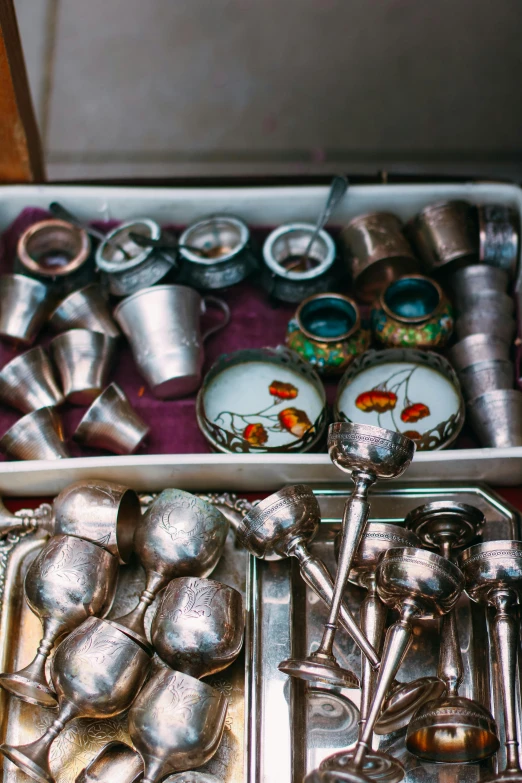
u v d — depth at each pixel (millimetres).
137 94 2730
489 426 1531
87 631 1246
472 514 1371
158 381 1589
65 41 2764
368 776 1141
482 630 1383
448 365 1568
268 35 2779
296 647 1368
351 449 1287
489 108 2674
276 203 1770
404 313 1681
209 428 1503
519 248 1698
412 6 2777
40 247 1745
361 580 1351
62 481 1482
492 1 2760
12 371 1572
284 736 1280
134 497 1452
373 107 2699
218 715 1211
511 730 1208
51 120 2697
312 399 1574
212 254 1757
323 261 1692
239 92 2732
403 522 1469
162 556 1343
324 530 1475
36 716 1325
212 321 1740
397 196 1760
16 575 1434
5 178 1771
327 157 2658
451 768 1267
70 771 1271
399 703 1208
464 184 1750
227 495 1495
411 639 1260
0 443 1513
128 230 1737
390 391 1576
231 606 1283
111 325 1677
